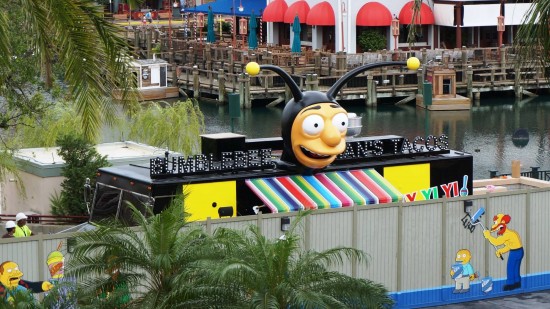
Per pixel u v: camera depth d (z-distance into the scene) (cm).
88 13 2475
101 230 2572
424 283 3359
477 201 3406
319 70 9800
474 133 8331
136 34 11594
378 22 10375
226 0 12025
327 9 10575
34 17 2427
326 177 3653
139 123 5578
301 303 2439
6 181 4741
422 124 8806
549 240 3541
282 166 3631
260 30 11838
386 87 9656
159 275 2572
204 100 10025
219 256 2531
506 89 9919
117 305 2550
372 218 3256
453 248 3391
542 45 2362
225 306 2480
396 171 3797
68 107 5000
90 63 2489
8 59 2366
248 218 3080
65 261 2880
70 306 2552
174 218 2556
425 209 3334
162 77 9962
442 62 9762
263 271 2452
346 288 2522
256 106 9744
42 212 4494
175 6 14362
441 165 3872
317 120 3559
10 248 2822
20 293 2584
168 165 3647
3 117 4453
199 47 10650
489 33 10838
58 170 4491
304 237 3155
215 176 3494
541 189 3503
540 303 3419
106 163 4466
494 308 3369
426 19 10419
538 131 8356
